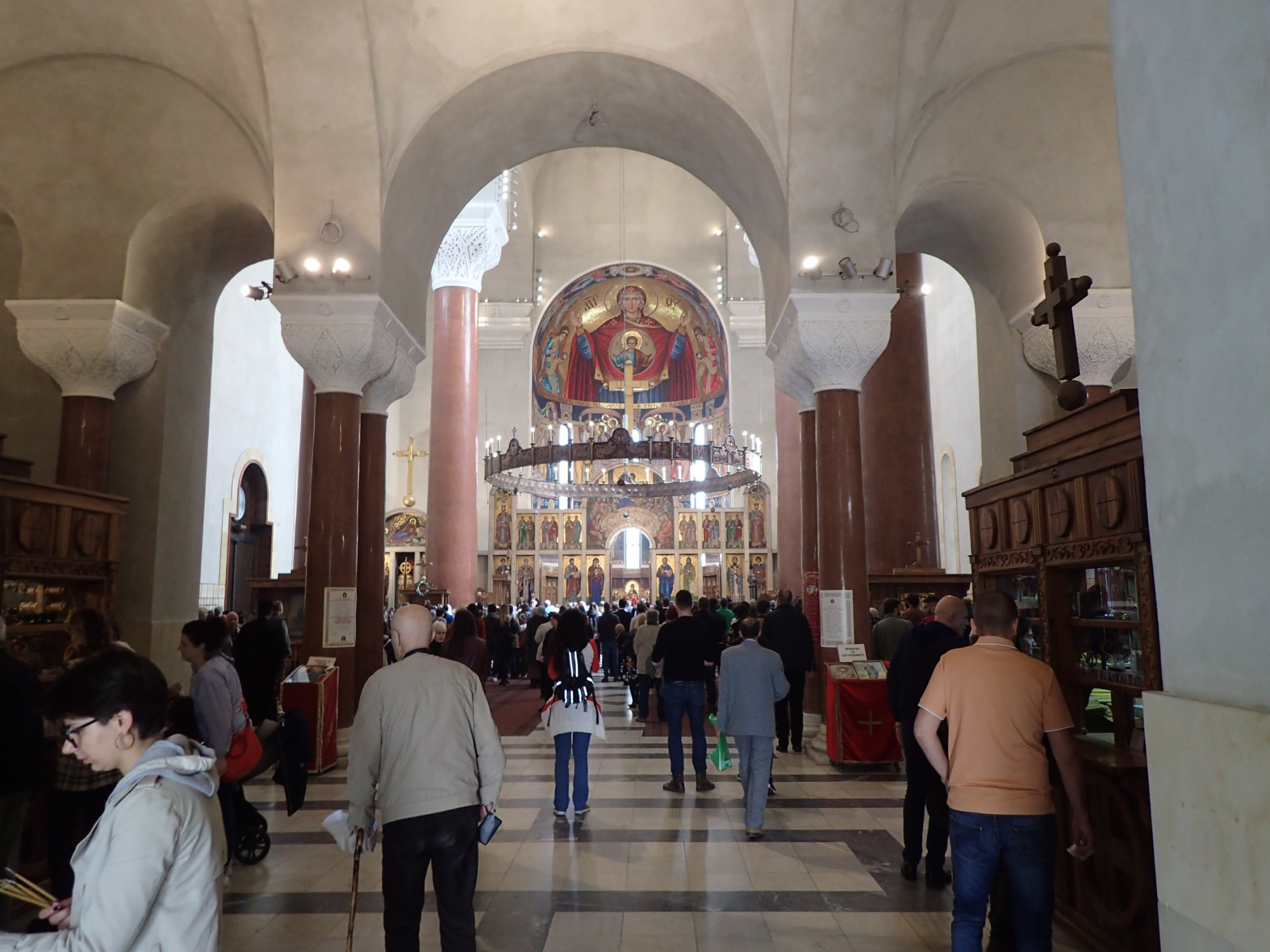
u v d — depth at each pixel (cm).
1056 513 450
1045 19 899
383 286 903
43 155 985
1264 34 141
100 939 162
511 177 2606
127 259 980
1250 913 143
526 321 2889
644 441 1770
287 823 617
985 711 311
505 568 2869
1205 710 157
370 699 323
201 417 1117
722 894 464
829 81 894
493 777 324
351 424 908
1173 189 170
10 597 788
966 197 991
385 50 884
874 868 506
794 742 868
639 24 915
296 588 1279
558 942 403
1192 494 166
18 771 362
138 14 891
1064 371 516
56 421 1059
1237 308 150
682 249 2948
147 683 191
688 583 2892
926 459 1259
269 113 888
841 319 902
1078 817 310
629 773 773
